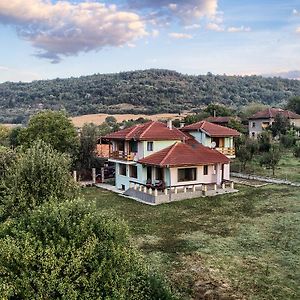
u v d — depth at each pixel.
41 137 46.34
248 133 81.75
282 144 60.78
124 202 33.25
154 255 19.78
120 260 11.12
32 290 9.80
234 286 16.00
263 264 18.23
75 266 10.07
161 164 34.56
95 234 11.20
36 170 17.61
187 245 21.30
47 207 11.95
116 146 41.97
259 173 45.00
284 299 14.77
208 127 43.12
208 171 37.97
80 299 10.00
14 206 16.70
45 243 10.52
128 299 10.86
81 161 47.28
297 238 21.77
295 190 35.50
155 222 26.41
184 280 16.67
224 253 19.84
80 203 12.31
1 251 10.13
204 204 31.45
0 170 19.53
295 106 100.75
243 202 31.55
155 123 41.16
